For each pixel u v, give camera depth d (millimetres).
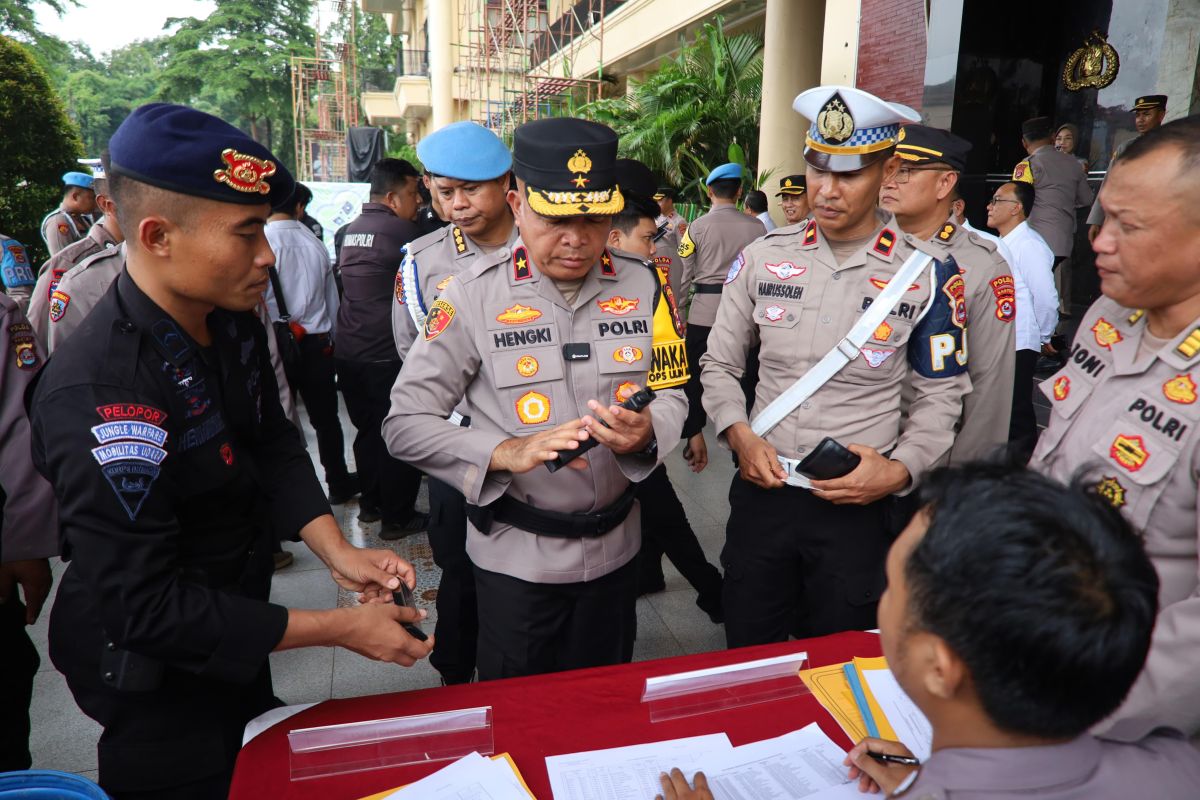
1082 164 5602
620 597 1709
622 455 1500
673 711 1183
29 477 1589
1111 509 659
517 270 1602
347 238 3457
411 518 3617
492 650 1672
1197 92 5258
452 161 2342
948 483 667
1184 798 680
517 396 1567
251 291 1142
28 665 1646
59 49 28219
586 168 1398
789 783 1029
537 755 1095
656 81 8656
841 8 5770
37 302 3088
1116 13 5586
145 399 1093
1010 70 5895
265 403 1428
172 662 1085
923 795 665
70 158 9617
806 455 1813
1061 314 6070
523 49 13984
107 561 1043
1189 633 921
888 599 686
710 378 2027
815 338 1843
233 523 1302
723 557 2031
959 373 1849
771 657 1343
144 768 1225
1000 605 573
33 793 1042
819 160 1760
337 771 1065
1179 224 1016
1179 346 1123
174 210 1043
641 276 1695
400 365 3486
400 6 25797
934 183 2352
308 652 2674
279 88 36094
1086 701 604
